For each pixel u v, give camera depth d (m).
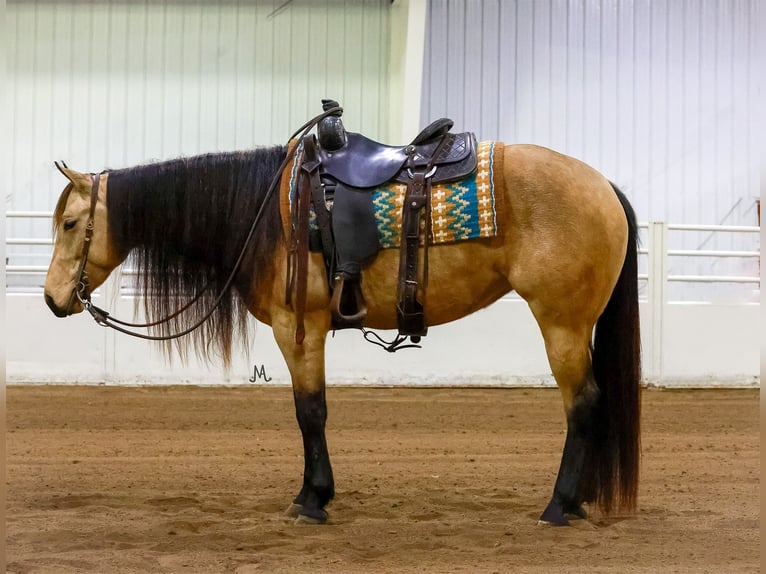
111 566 3.52
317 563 3.56
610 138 13.58
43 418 7.68
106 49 13.15
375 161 4.16
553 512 4.15
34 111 13.09
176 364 9.44
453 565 3.54
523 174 4.03
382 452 6.44
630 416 4.16
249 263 4.34
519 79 13.48
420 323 4.16
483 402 8.72
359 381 9.59
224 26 13.20
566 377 4.06
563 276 3.97
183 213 4.42
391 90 13.08
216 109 13.22
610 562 3.59
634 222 4.30
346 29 13.23
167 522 4.25
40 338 9.38
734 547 3.86
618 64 13.58
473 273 4.09
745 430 7.41
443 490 5.14
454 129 13.42
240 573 3.42
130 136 13.18
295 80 13.23
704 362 9.70
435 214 4.04
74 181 4.42
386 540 3.95
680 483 5.36
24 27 13.08
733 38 13.64
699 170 13.62
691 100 13.63
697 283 13.32
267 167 4.42
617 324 4.22
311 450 4.29
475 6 13.43
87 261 4.46
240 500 4.83
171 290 4.53
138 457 6.18
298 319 4.18
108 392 8.99
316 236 4.17
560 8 13.50
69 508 4.63
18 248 12.92
